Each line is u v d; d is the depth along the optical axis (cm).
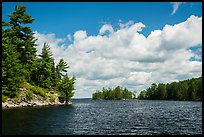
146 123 3825
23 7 7956
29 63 8438
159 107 9000
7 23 7650
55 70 10488
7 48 6662
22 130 2903
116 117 4831
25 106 7219
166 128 3303
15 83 6975
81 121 4016
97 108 8338
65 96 9994
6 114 4641
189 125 3612
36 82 9150
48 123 3584
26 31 8050
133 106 10094
